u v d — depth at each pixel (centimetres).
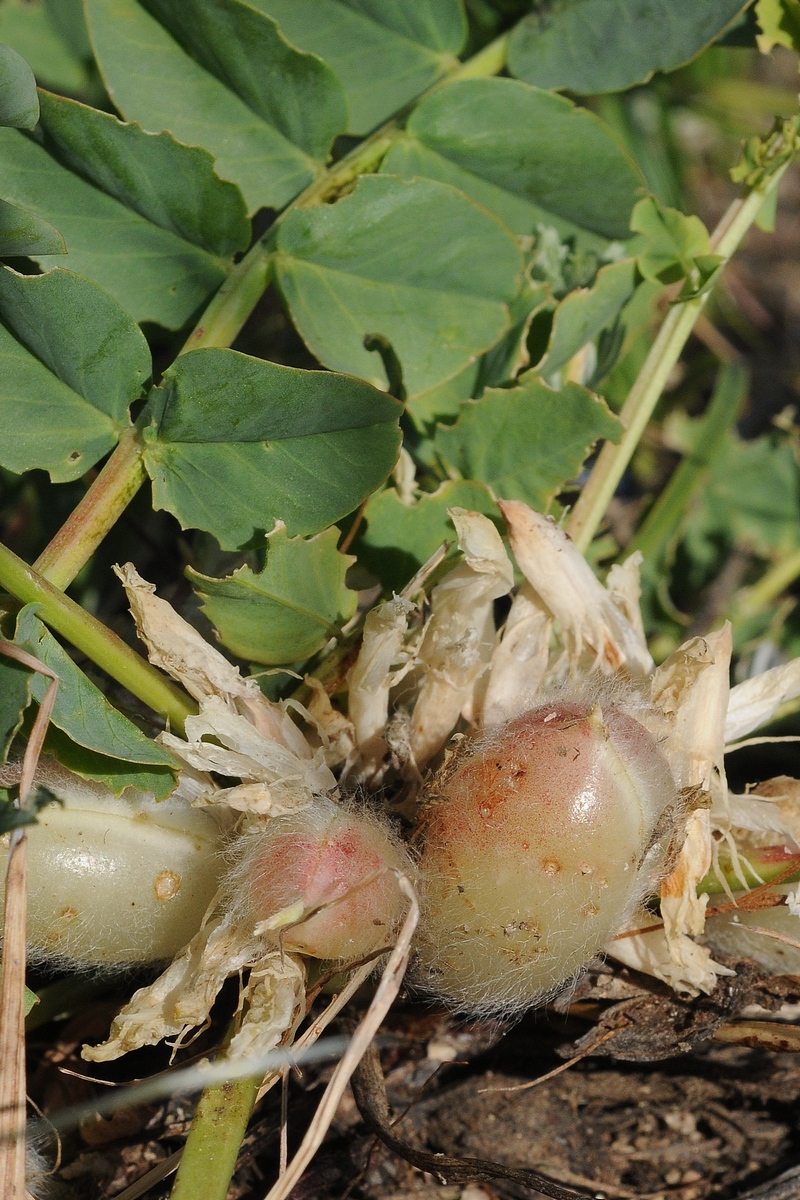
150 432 42
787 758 48
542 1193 41
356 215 44
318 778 41
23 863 39
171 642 40
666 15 45
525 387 44
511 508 42
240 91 44
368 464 41
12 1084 39
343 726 42
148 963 41
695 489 51
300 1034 43
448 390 46
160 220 44
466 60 48
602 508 45
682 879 41
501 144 46
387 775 42
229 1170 39
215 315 44
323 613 42
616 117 59
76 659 44
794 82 71
